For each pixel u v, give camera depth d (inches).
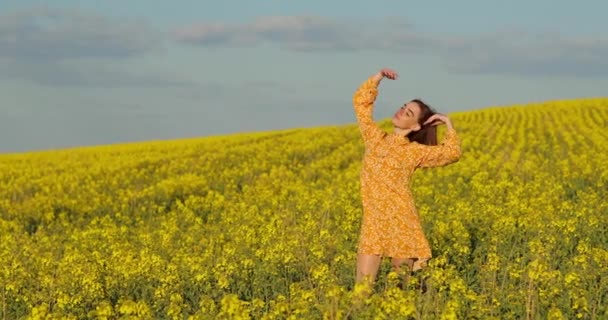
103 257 528.7
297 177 1208.2
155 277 435.5
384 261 415.5
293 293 335.9
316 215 701.3
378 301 270.2
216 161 1501.0
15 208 1008.2
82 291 405.7
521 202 704.4
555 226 533.0
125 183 1249.4
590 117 2532.0
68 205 1014.4
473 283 420.8
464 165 1171.3
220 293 404.8
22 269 456.8
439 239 497.7
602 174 968.9
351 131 2128.4
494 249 479.8
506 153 1493.6
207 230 708.0
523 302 337.7
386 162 375.2
